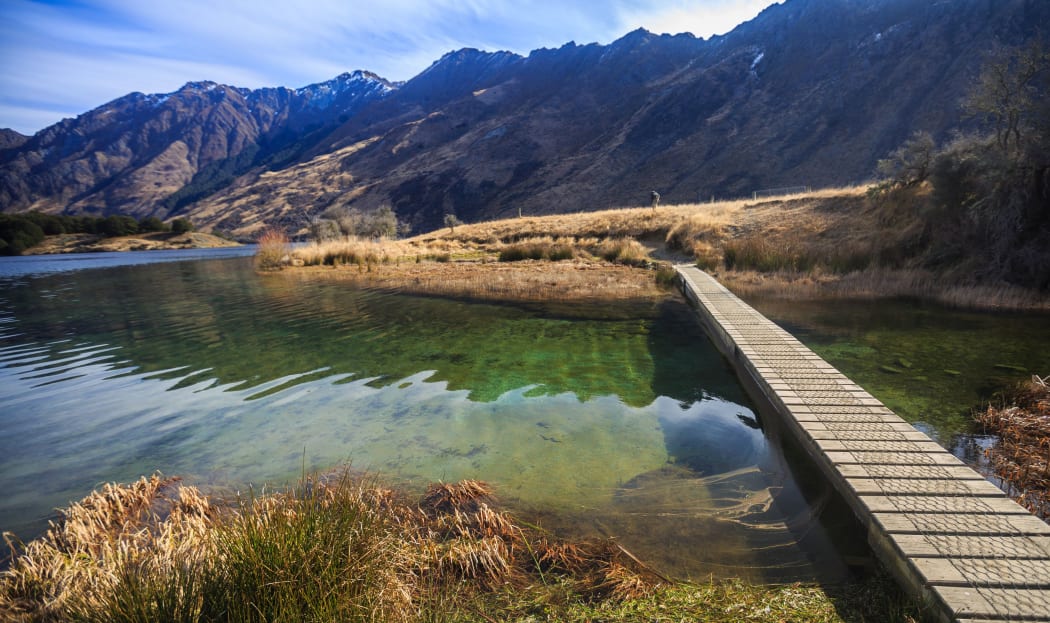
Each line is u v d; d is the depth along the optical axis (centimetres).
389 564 226
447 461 398
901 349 671
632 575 250
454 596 236
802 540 286
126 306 1270
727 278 1397
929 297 1038
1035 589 221
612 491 348
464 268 1938
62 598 207
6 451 432
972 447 394
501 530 293
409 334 856
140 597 185
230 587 192
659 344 770
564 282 1470
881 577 253
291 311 1114
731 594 238
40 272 2644
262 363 694
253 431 464
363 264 2216
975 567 234
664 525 303
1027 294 955
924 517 276
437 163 14025
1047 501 313
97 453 425
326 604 192
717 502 331
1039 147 1030
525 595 237
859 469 331
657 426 465
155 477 359
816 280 1280
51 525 299
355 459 404
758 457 396
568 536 291
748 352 621
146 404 542
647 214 2606
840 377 526
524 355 716
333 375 634
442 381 605
